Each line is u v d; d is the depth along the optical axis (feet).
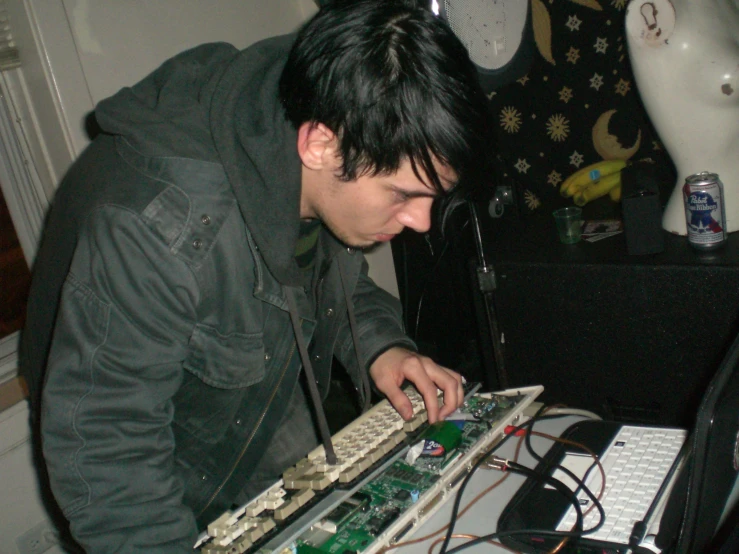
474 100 2.28
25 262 5.74
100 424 2.41
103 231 2.50
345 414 6.00
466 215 5.36
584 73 5.87
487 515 2.72
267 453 4.06
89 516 2.35
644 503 2.51
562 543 2.38
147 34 5.66
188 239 2.60
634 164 5.46
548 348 4.62
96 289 2.46
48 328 3.11
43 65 5.10
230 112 2.69
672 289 4.04
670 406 4.29
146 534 2.37
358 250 3.62
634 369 4.34
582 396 4.62
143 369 2.49
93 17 5.31
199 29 6.03
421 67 2.19
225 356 3.00
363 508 2.71
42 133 5.40
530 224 5.33
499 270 4.62
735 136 4.13
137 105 2.85
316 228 3.41
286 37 3.05
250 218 2.70
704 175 4.09
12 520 5.30
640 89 4.28
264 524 2.51
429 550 2.58
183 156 2.67
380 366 3.55
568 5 5.75
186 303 2.61
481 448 3.05
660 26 3.97
